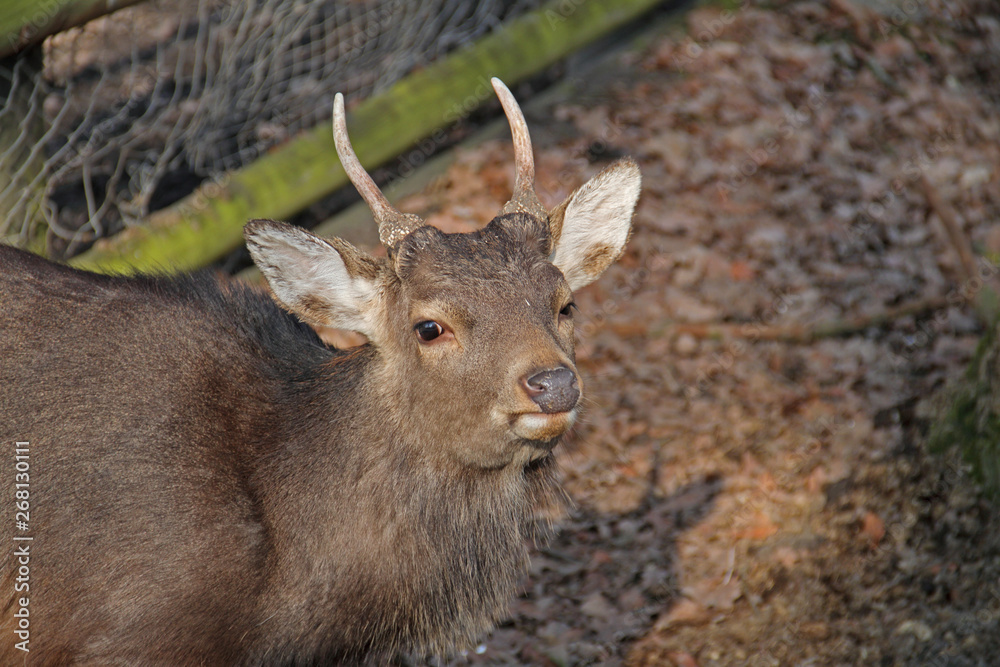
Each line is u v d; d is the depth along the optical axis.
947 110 16.94
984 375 10.74
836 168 15.47
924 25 18.55
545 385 6.15
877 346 12.73
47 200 11.01
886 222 14.68
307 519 6.94
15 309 6.98
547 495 7.71
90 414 6.84
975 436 10.64
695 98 16.34
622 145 15.36
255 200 12.35
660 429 11.56
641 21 17.89
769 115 16.22
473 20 15.30
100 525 6.70
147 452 6.81
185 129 12.15
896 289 13.69
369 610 7.13
